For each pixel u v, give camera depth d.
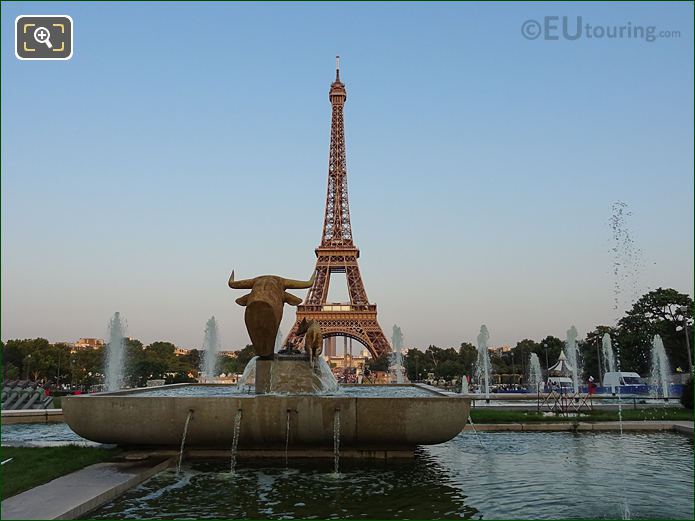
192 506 11.20
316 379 19.94
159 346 151.62
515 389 74.31
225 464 15.29
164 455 15.53
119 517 10.47
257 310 18.84
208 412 15.24
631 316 81.62
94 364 112.31
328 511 10.87
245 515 10.59
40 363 104.88
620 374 60.66
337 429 15.12
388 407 15.16
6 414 26.89
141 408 15.34
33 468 13.73
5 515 9.73
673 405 34.56
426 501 11.66
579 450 18.58
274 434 15.28
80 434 15.88
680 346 76.44
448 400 15.20
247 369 23.89
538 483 13.42
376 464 15.42
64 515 9.91
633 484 13.37
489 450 18.62
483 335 61.81
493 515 10.71
